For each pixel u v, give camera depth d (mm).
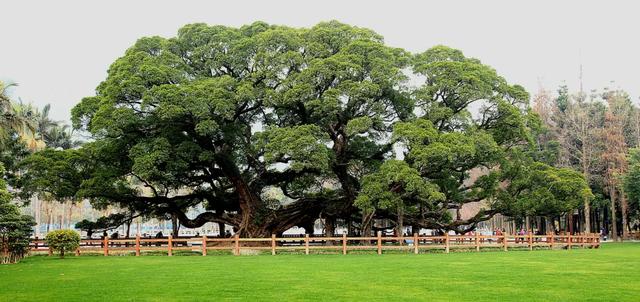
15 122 40219
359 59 39438
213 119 39344
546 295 16688
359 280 20484
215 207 47812
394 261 29266
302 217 46250
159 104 37094
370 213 42812
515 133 42531
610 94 70625
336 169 43656
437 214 45344
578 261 28844
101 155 42062
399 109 42250
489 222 104750
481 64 44875
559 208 42812
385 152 45062
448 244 37781
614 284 19172
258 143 39281
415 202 44156
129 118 37312
